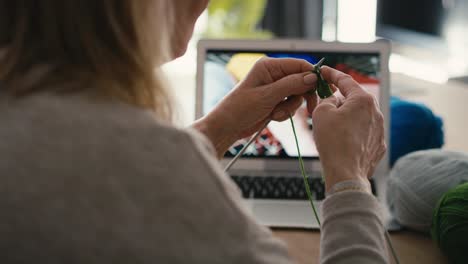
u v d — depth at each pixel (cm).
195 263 37
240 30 252
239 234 39
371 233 49
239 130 81
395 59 195
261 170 107
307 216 92
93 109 39
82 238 36
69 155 37
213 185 39
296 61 79
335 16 249
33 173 36
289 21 285
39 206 36
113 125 39
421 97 161
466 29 171
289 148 107
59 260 35
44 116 38
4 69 41
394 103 115
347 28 226
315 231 88
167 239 37
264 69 79
